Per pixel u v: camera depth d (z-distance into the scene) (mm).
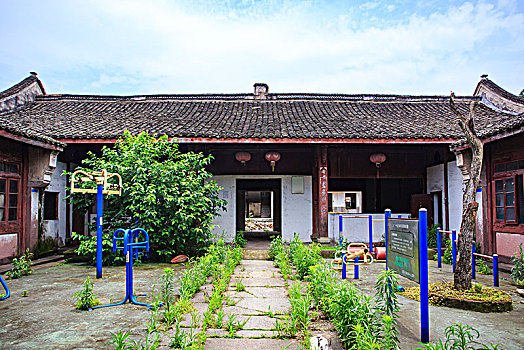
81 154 10516
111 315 4500
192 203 8461
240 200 13695
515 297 5492
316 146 10562
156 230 8438
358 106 13508
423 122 11117
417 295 5430
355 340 3355
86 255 8562
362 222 11047
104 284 6113
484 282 6449
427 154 11070
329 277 4910
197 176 8969
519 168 7402
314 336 3746
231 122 11023
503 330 4094
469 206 5336
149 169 8094
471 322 4359
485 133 7375
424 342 3711
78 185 8102
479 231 8500
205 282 6273
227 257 7473
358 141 9289
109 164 7977
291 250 8266
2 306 4867
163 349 3477
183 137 9227
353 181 11789
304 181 10953
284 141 9258
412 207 10578
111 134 9383
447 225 10039
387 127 10344
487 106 12766
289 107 13242
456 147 8617
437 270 7520
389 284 3963
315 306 4762
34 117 11500
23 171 8250
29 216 8367
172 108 13211
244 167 10914
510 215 7621
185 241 8820
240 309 4801
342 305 3684
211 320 4191
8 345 3586
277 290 5797
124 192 8000
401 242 4375
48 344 3615
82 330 3988
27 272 6934
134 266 7836
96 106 13484
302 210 10906
